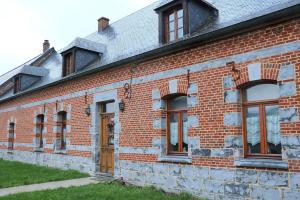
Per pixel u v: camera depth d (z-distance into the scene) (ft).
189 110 27.12
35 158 50.60
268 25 22.33
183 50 28.09
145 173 30.58
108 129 37.40
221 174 24.23
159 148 29.35
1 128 65.21
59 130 45.65
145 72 31.71
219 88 25.00
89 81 39.58
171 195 26.96
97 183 31.91
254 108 23.71
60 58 64.64
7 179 34.83
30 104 53.72
